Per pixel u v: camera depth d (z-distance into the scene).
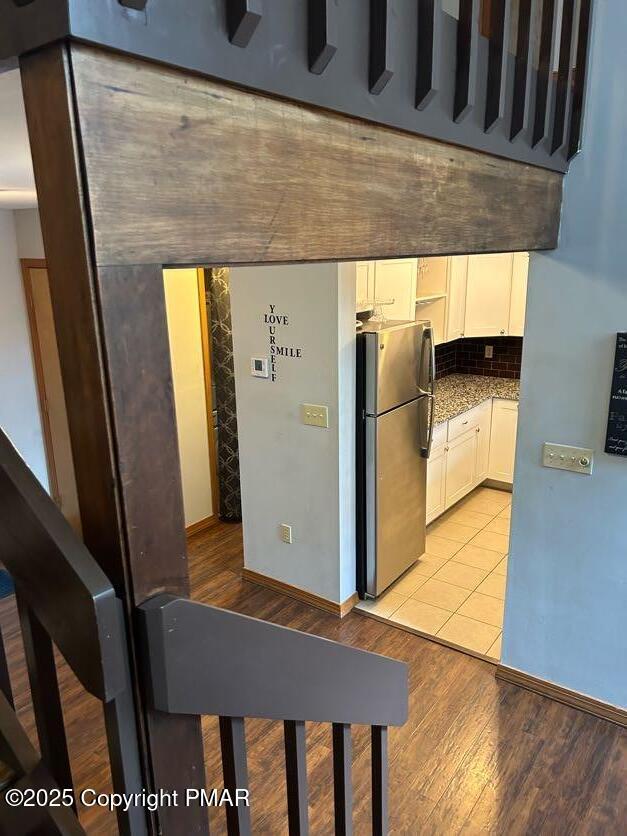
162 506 0.75
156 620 0.71
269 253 0.89
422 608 3.55
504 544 4.34
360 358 3.29
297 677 0.99
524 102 1.53
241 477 3.76
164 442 0.74
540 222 2.06
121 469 0.69
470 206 1.48
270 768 2.48
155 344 0.72
